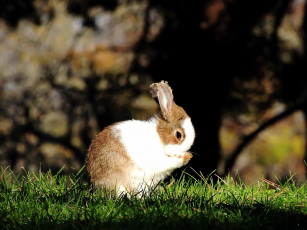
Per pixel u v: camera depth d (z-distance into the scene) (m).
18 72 17.88
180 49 15.62
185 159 7.18
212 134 14.77
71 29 17.75
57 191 6.55
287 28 16.33
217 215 5.29
